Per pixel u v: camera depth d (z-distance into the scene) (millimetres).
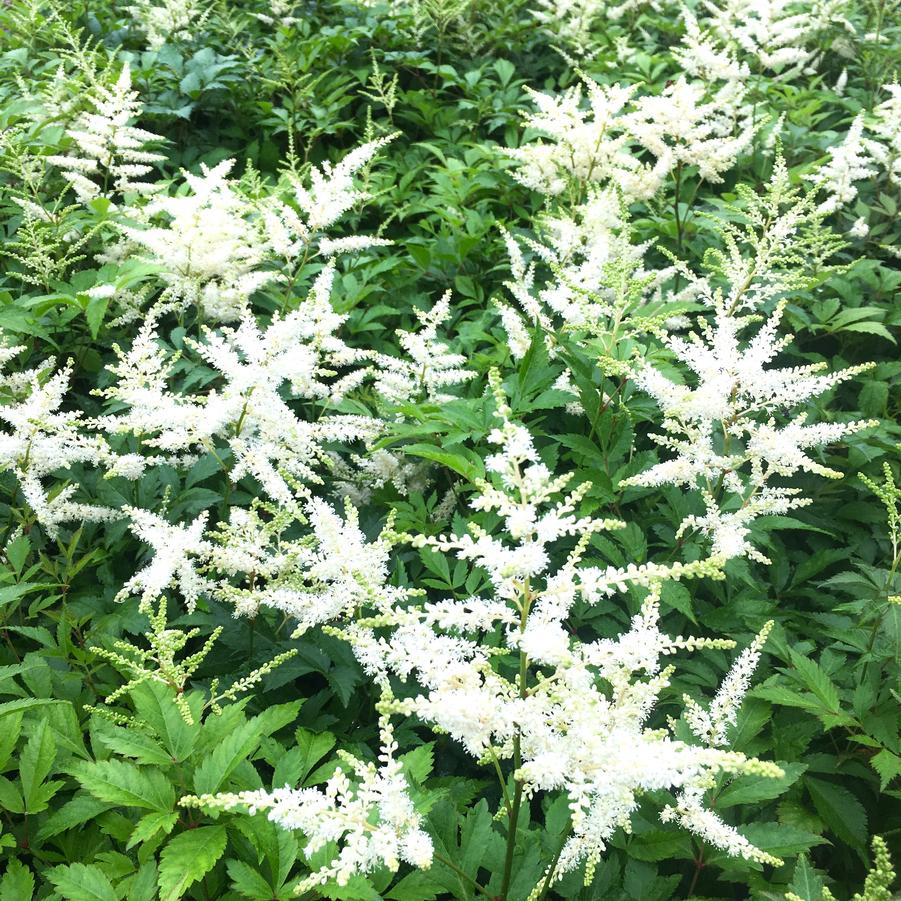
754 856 435
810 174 1019
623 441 647
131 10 1417
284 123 1181
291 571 572
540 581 633
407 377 737
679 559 634
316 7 1578
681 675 595
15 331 770
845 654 619
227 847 479
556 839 496
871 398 786
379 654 449
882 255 1015
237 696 574
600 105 894
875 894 384
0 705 472
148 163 1144
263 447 616
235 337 656
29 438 621
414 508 681
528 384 652
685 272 772
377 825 406
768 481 757
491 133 1283
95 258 857
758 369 577
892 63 1335
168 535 560
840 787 541
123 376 683
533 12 1479
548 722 414
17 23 1293
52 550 699
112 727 472
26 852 486
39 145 946
